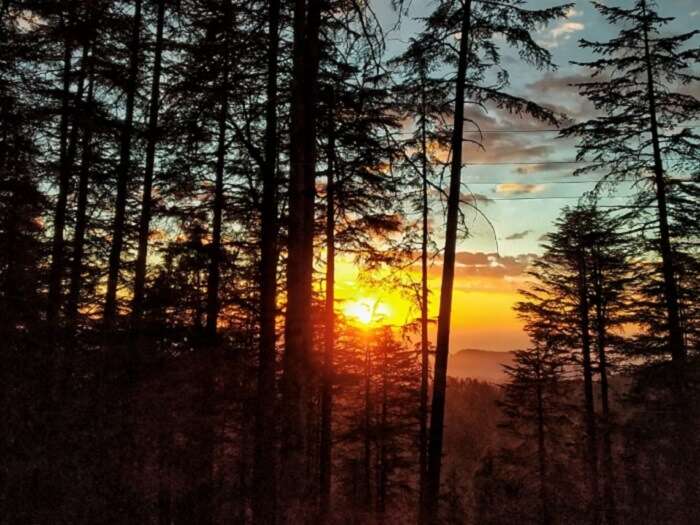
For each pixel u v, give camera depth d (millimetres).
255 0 7965
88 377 7645
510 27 12070
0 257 9914
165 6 11828
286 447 6348
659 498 10305
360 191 15172
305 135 6957
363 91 7797
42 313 9297
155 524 6012
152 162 13320
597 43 18078
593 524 12242
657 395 16297
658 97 17547
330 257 15703
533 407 27281
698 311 19266
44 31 12922
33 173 12641
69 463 5855
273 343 7180
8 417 6000
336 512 10695
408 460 26953
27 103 12742
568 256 24672
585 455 20719
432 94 13094
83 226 14422
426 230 18328
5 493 5285
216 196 13656
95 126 13492
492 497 17844
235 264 13070
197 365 8586
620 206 18562
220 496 6355
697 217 17406
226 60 8203
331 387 16406
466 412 65812
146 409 7055
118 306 12086
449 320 12320
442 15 12555
